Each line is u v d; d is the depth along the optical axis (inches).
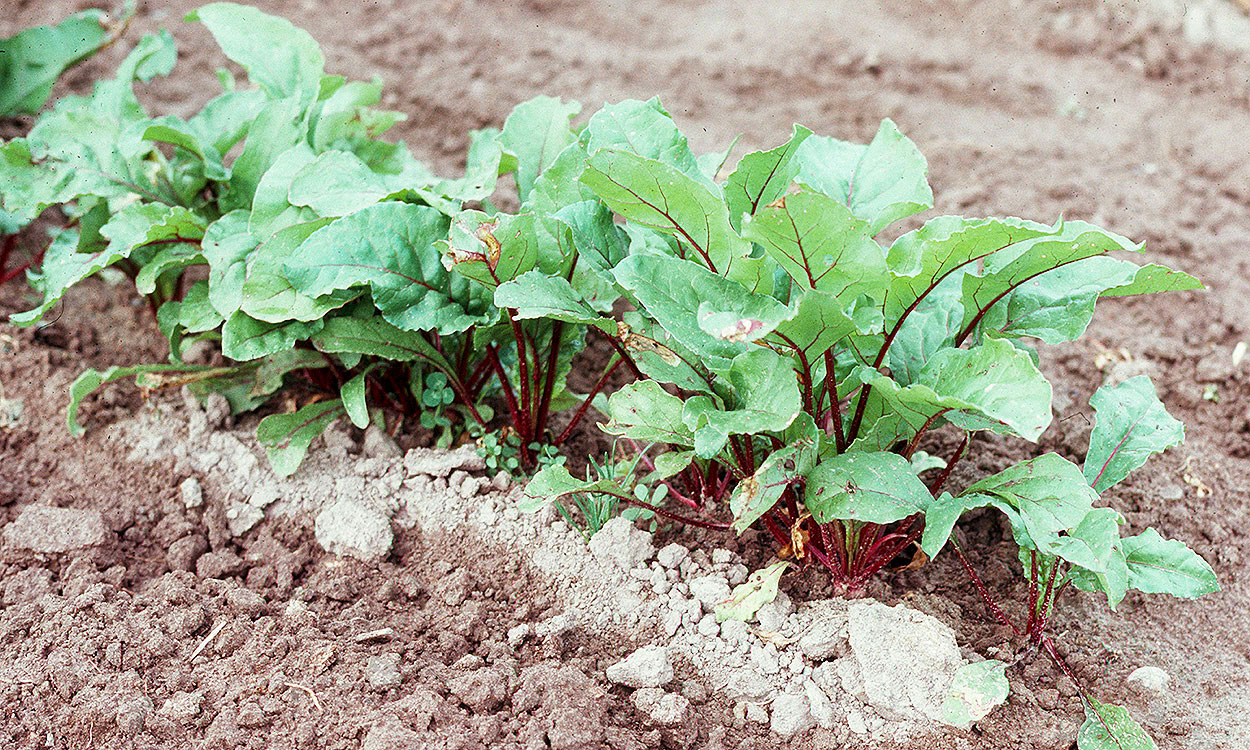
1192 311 83.4
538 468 76.8
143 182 77.5
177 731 69.6
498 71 93.9
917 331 72.5
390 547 74.5
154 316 82.4
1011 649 72.0
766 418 68.7
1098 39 96.7
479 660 71.4
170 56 83.7
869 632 70.9
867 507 69.3
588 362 81.1
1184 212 87.0
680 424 70.7
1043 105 93.2
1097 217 86.4
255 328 73.5
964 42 97.3
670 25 98.7
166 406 78.5
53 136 77.3
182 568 74.5
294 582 74.1
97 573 74.0
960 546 74.8
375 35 95.6
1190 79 94.7
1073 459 77.5
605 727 69.8
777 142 89.9
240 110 79.4
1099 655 72.5
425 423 77.2
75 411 76.1
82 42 85.7
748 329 67.1
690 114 91.7
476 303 73.7
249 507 75.7
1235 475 77.9
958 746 69.9
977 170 89.0
